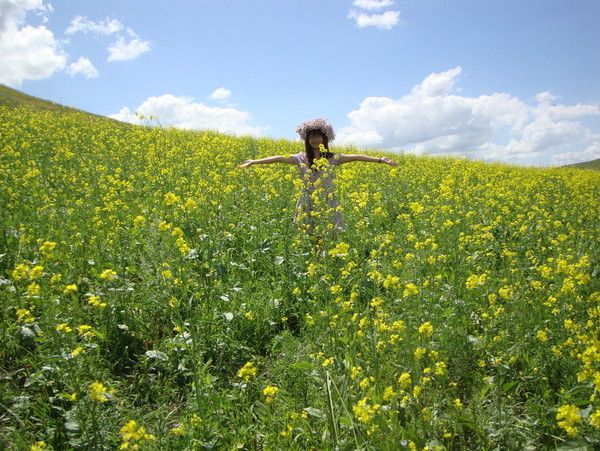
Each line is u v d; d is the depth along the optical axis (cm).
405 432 290
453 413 314
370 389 320
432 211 812
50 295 393
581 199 1102
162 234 566
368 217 776
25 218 634
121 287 465
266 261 587
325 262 505
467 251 634
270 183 909
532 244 714
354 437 286
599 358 294
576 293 436
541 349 379
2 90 2923
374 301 394
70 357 320
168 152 1209
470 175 1321
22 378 365
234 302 473
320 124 678
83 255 521
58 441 308
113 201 748
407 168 1402
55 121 1775
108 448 294
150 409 351
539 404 330
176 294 456
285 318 466
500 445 306
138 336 423
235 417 339
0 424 318
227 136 1902
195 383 327
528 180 1409
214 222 623
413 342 355
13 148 1151
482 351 389
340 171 900
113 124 1930
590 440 271
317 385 363
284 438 310
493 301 438
